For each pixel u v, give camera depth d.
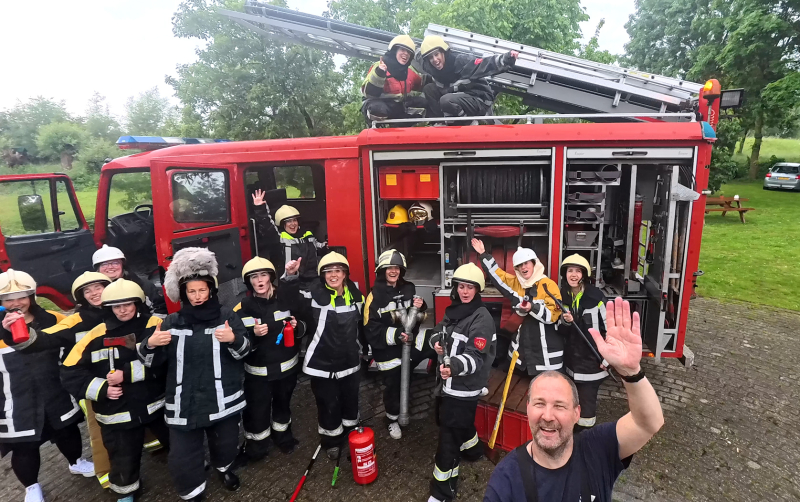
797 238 10.23
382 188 3.85
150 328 2.63
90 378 2.56
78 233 4.80
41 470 3.27
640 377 1.50
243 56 13.23
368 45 5.11
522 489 1.52
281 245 4.52
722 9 19.91
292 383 3.19
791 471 3.04
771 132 44.31
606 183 3.47
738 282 7.27
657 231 3.54
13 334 2.47
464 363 2.52
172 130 14.38
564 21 11.34
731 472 3.03
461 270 2.73
